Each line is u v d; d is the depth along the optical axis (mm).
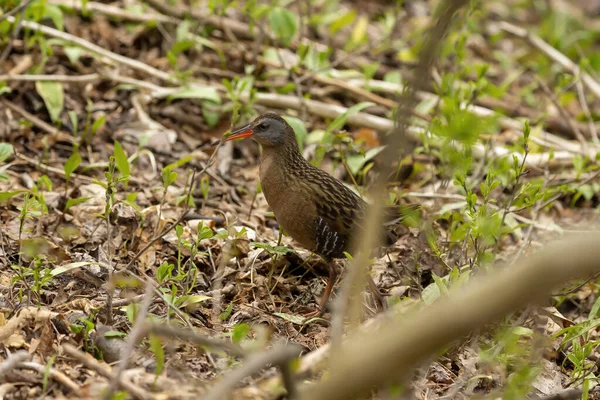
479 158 12922
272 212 11102
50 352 7992
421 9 18062
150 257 10070
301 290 10164
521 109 15266
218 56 14555
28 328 8266
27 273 8703
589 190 12484
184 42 13508
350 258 9000
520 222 11727
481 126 9148
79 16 14398
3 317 8273
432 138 11648
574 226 12320
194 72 14102
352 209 9656
